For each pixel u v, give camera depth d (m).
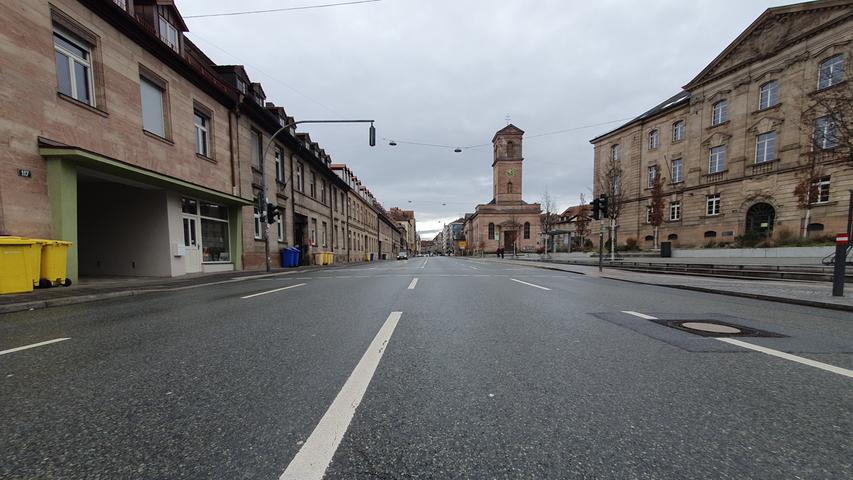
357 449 1.77
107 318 5.12
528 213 69.81
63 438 1.86
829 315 5.53
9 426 1.98
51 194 8.41
